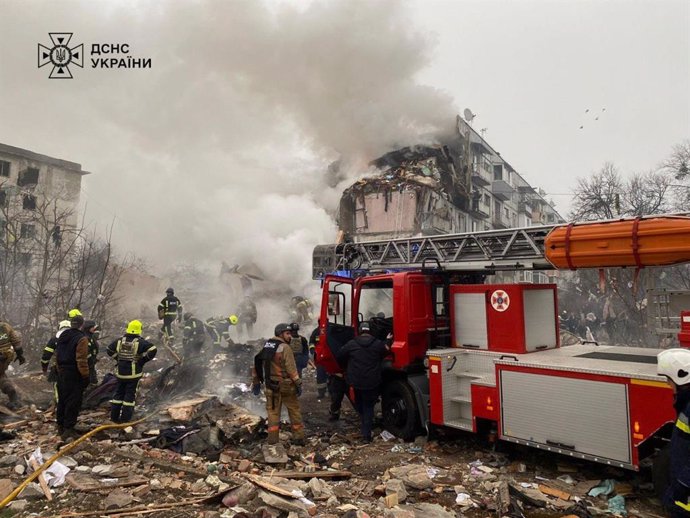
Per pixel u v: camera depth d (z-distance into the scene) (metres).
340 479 4.74
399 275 6.36
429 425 5.92
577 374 4.49
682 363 2.78
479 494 4.34
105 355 11.52
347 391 7.15
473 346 6.02
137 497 4.09
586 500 4.21
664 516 3.87
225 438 5.64
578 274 17.84
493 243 6.06
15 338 7.09
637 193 21.83
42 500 4.03
